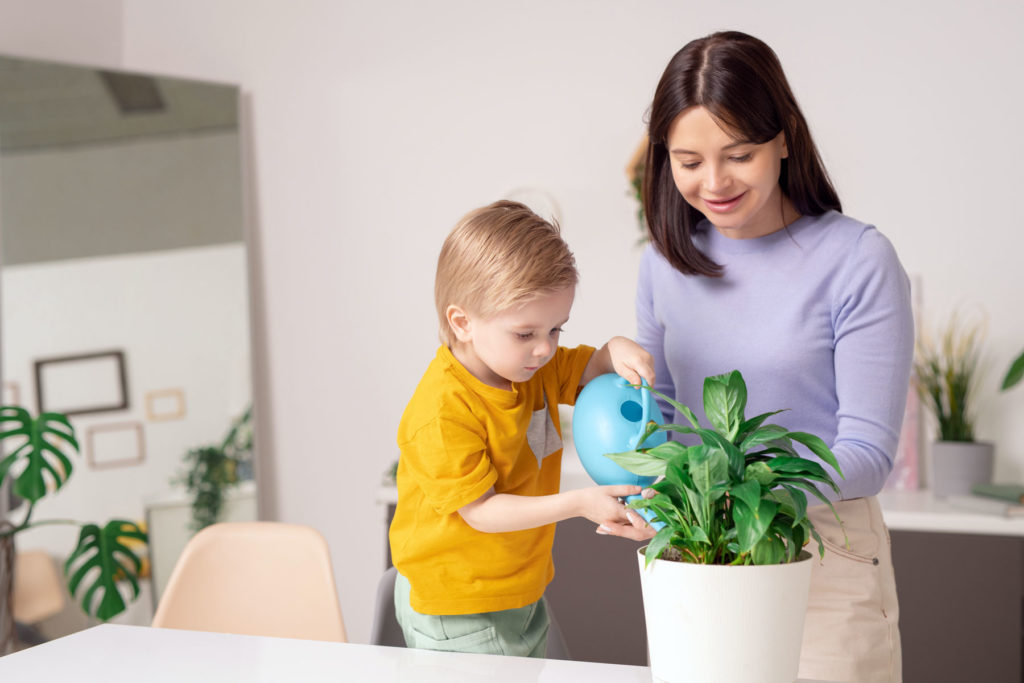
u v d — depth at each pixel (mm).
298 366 3037
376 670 924
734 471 763
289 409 3043
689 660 759
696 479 755
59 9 2916
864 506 1219
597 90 2762
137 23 3160
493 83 2861
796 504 738
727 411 830
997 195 2402
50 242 2768
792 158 1129
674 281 1271
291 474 3039
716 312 1224
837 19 2531
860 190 2514
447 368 1054
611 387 1046
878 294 1117
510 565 1089
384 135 2965
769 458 810
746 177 1078
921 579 2432
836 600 1203
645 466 808
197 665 946
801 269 1170
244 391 2961
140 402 2848
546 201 2799
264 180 3068
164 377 2881
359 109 2988
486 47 2867
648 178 1229
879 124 2496
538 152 2816
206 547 1610
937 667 2422
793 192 1164
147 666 944
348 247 2998
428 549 1074
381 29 2969
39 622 2625
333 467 3006
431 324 2926
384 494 2418
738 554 761
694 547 781
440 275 1043
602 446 1005
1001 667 2377
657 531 830
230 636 1056
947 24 2441
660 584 769
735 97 1033
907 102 2473
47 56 2877
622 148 2738
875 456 1077
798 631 766
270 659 965
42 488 2213
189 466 2885
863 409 1110
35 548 2650
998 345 2391
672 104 1077
